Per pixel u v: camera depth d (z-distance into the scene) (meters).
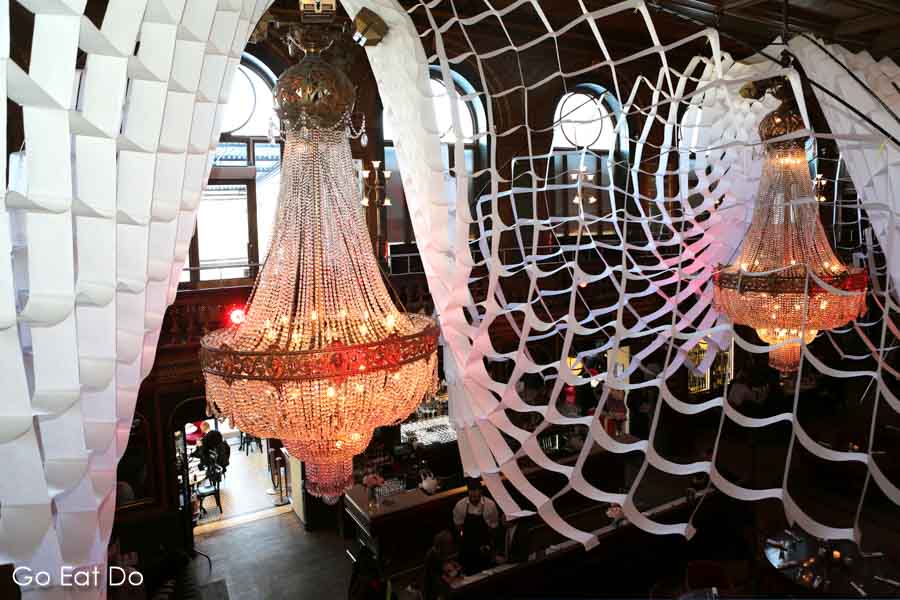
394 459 8.77
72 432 1.67
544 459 2.38
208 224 7.82
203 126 2.03
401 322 2.32
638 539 6.91
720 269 3.66
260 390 2.04
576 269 2.51
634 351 9.74
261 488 10.34
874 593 5.38
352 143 8.03
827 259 3.50
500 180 2.22
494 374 8.80
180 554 6.96
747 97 3.60
